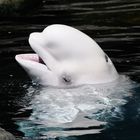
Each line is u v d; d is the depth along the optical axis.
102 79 12.42
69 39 12.63
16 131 10.34
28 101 11.89
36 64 12.62
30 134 10.17
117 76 12.92
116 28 19.61
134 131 10.03
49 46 12.70
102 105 11.30
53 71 12.55
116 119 10.61
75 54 12.52
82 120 10.70
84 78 12.39
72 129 10.34
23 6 23.53
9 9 22.84
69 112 11.10
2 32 19.30
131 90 12.06
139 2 25.70
